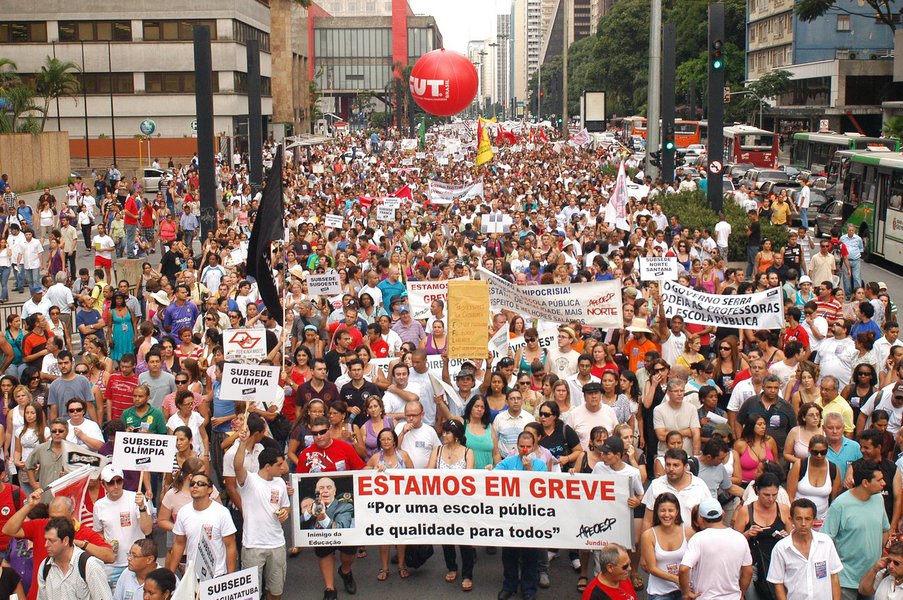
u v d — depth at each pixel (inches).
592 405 443.5
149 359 514.6
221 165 2310.5
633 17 4852.4
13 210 1403.8
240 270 789.2
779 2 3809.1
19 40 3122.5
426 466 427.5
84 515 394.0
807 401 484.1
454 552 419.8
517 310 602.2
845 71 3307.1
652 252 836.6
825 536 334.6
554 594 407.2
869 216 1358.3
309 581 422.6
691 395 471.5
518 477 393.7
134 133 3191.4
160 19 3134.8
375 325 598.5
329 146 3617.1
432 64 960.9
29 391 509.0
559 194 1448.1
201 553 360.8
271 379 445.4
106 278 979.9
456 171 2070.6
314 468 413.7
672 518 341.1
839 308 641.6
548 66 7509.8
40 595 335.6
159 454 401.7
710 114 1218.0
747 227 1170.6
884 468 392.5
